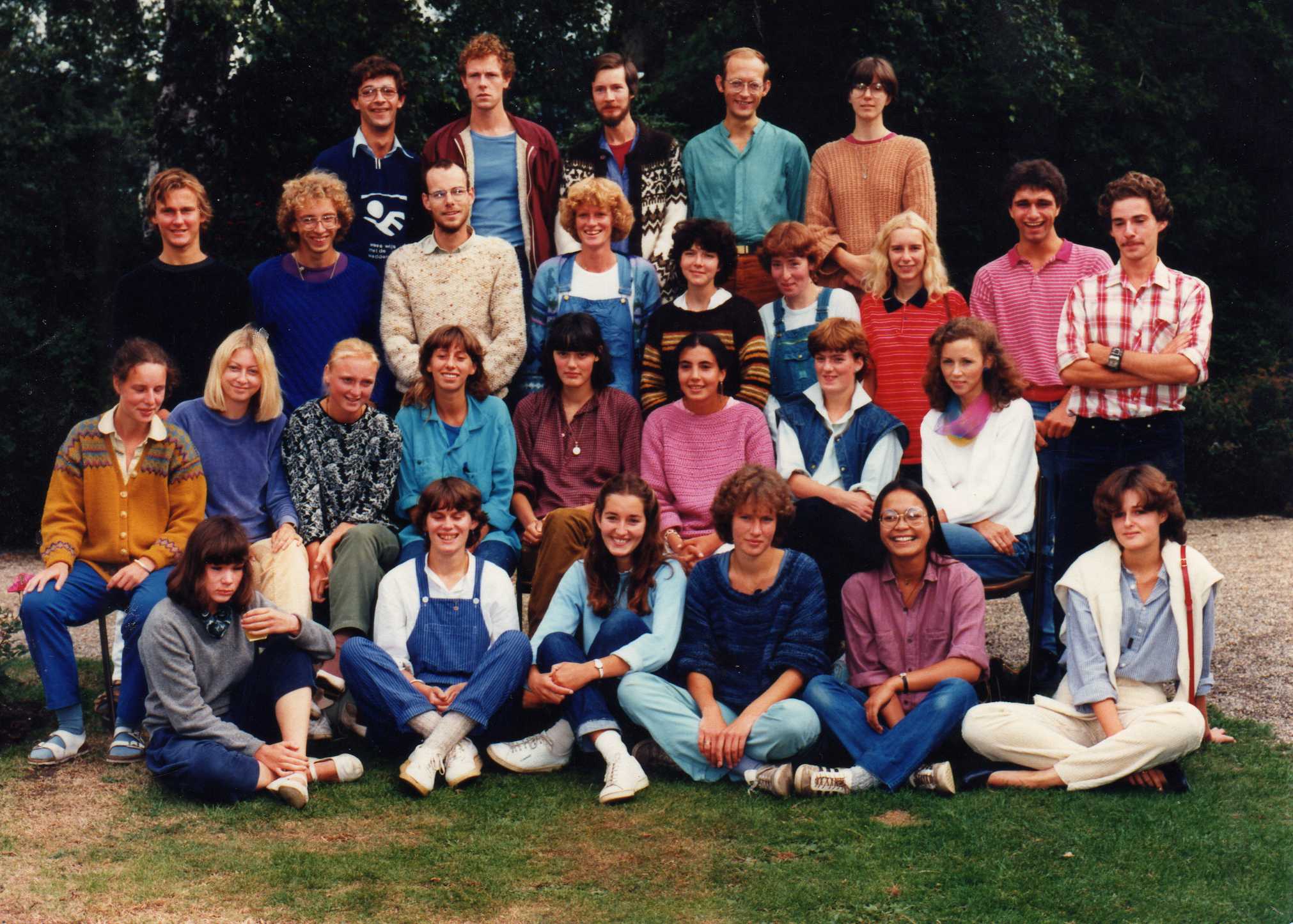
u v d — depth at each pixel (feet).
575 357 16.63
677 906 10.75
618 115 19.43
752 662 14.29
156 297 17.43
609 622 14.30
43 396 36.06
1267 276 48.62
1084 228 45.96
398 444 16.30
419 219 19.39
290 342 17.69
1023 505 15.75
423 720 13.83
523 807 13.03
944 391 16.12
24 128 36.81
